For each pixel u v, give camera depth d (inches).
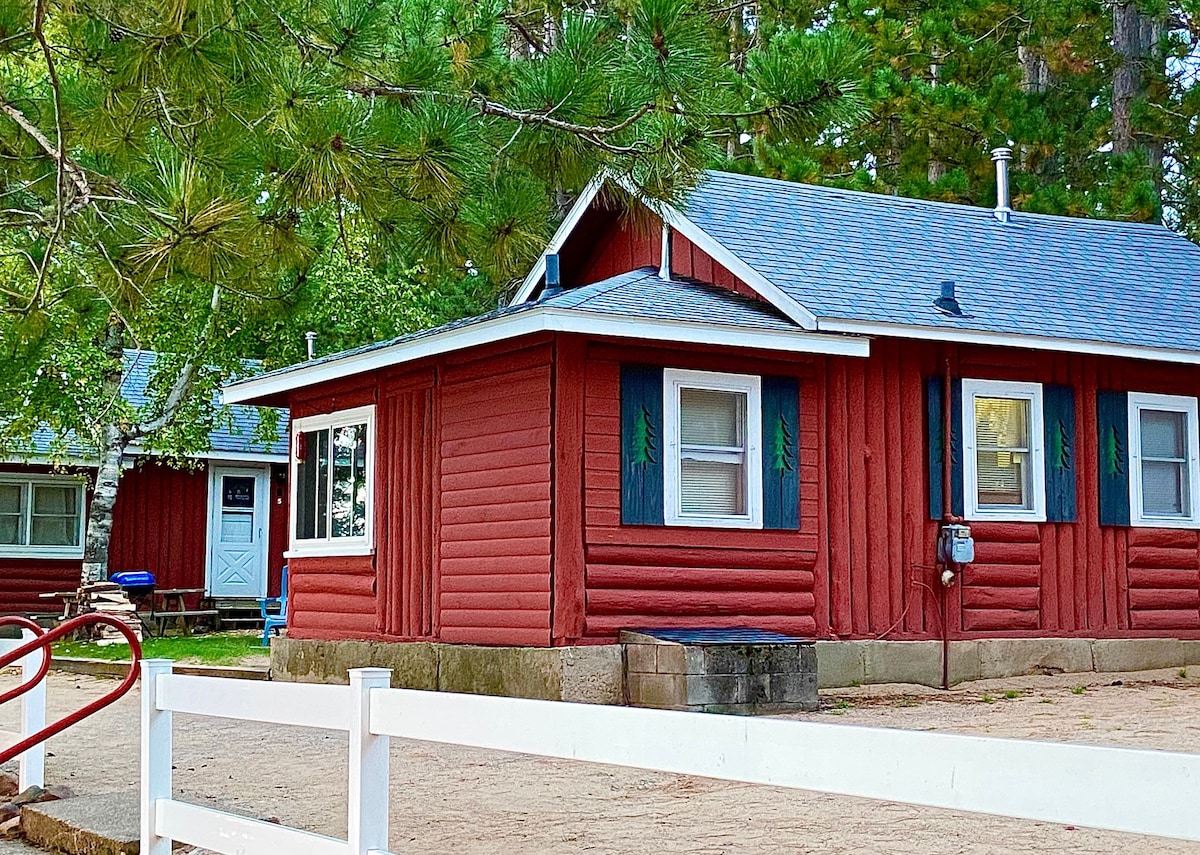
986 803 128.2
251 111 325.7
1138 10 1082.1
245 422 1128.8
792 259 603.5
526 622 521.0
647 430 529.0
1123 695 538.9
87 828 291.1
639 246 664.4
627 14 343.0
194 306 857.5
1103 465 625.0
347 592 615.2
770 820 311.3
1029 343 594.2
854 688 556.4
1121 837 285.6
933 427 590.6
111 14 314.5
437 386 575.8
